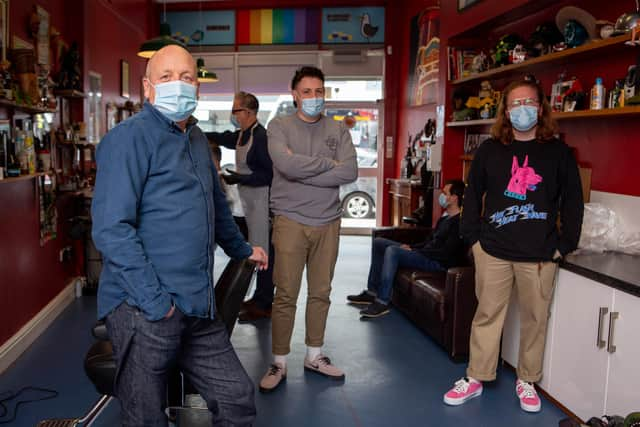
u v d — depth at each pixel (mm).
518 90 2674
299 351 3697
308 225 3029
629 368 2389
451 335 3535
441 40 5254
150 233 1665
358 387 3154
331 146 3039
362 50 8320
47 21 4426
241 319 4289
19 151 3578
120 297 1646
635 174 3059
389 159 8422
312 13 8359
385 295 4402
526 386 2924
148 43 4457
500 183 2791
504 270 2840
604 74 3285
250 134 4184
